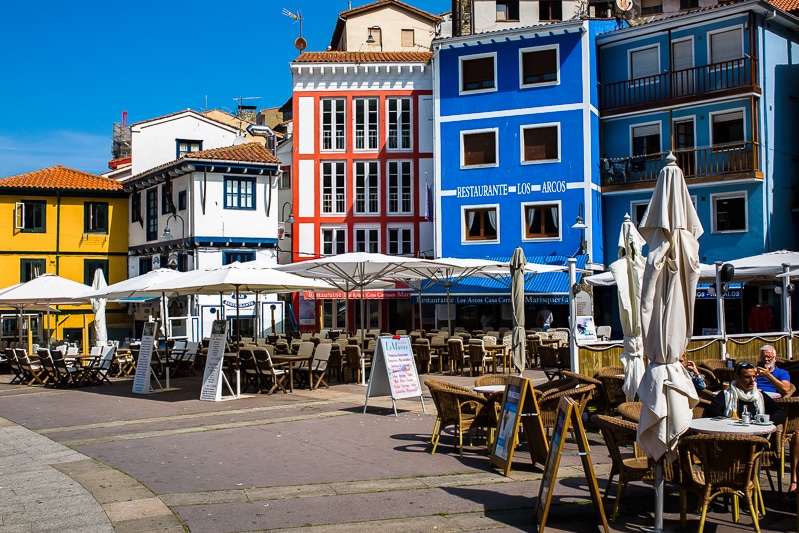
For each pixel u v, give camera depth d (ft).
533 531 23.31
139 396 60.54
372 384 46.93
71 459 35.65
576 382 34.14
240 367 59.26
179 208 126.21
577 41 110.73
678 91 106.93
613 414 39.37
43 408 55.47
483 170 115.24
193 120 149.48
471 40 115.85
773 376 33.22
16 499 28.14
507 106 114.11
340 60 131.34
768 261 61.46
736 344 58.49
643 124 110.01
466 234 116.37
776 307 97.45
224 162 121.29
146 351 63.36
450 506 25.95
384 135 131.44
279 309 124.88
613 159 110.42
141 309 136.98
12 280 135.95
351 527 23.75
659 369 22.97
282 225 146.82
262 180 126.62
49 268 138.41
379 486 28.78
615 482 28.96
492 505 26.04
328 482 29.60
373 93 131.75
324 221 130.93
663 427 22.56
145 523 24.54
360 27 157.07
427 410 48.11
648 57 110.42
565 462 32.58
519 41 113.70
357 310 129.18
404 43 157.99
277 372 58.49
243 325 123.44
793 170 107.34
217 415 48.29
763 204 99.50
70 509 26.48
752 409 27.22
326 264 62.69
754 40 101.24
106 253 142.41
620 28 115.96
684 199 23.62
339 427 42.11
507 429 30.86
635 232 39.34
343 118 132.16
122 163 180.55
